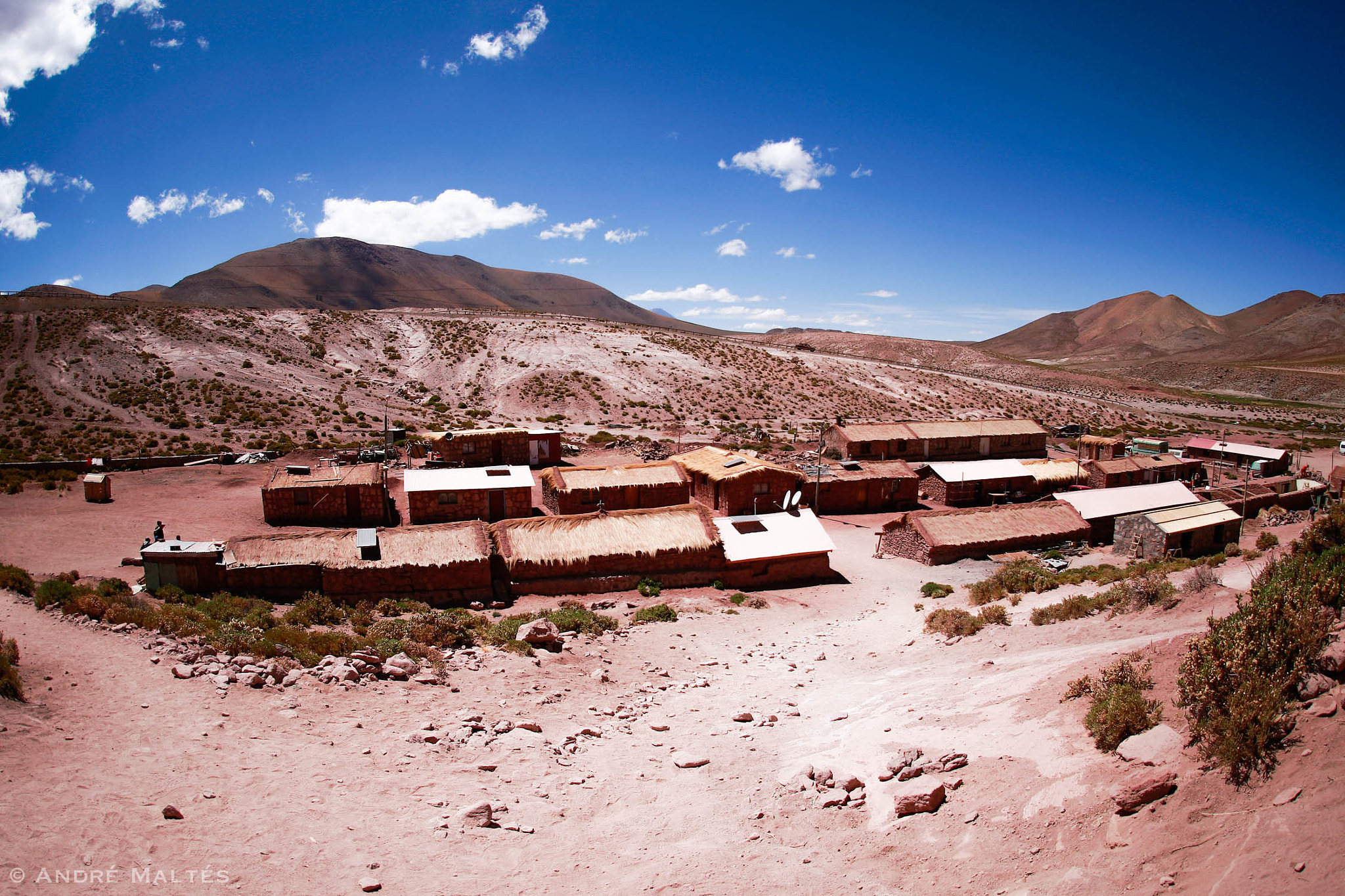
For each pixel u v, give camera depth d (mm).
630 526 35156
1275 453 76688
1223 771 8781
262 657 16859
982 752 11523
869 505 55781
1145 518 36719
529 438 64312
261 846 9469
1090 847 8484
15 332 91250
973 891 8328
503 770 12719
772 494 50531
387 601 26891
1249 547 35188
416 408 91875
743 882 9102
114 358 87125
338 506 43938
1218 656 10328
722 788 12086
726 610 29984
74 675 14406
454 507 45781
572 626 24922
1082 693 12273
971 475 57906
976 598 28312
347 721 14195
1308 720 8969
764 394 111500
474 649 20656
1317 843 7109
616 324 150250
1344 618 11625
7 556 31391
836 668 21062
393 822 10500
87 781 10484
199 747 12156
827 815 10680
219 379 86625
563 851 10070
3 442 63000
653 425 91688
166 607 21125
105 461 55188
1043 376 197250
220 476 53906
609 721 15844
